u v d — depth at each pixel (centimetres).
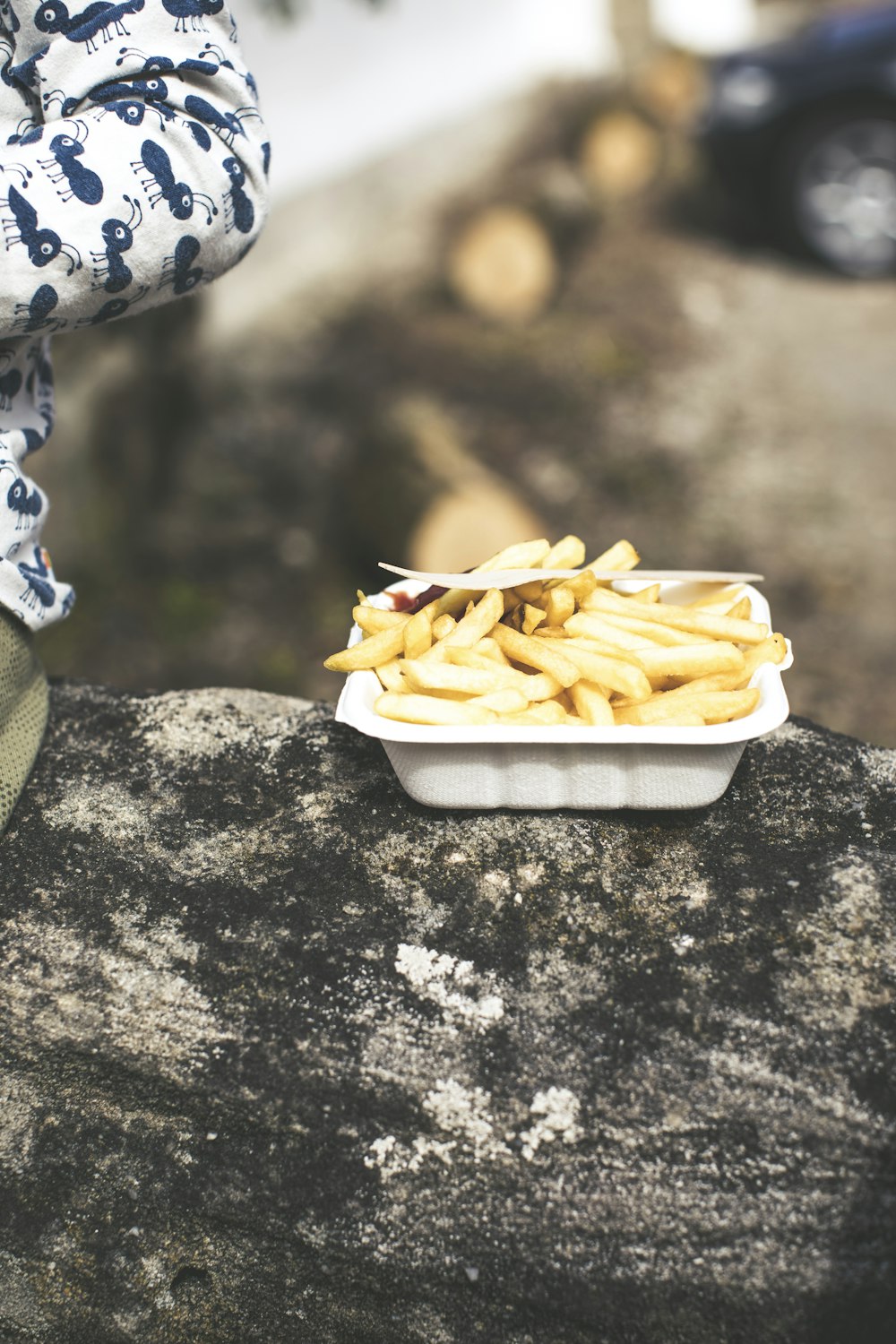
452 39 512
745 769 112
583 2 560
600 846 109
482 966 104
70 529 244
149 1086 104
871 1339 100
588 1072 101
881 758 112
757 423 306
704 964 103
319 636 246
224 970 105
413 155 449
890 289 366
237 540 266
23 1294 107
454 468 258
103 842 112
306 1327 105
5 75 106
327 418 301
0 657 111
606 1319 100
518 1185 100
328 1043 103
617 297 370
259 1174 103
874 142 354
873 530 262
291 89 416
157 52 104
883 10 355
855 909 105
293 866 109
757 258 394
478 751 106
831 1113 99
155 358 267
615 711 104
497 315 359
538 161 426
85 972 106
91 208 102
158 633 244
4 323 104
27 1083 106
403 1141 101
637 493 281
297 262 375
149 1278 106
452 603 108
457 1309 102
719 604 111
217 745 117
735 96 363
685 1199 99
